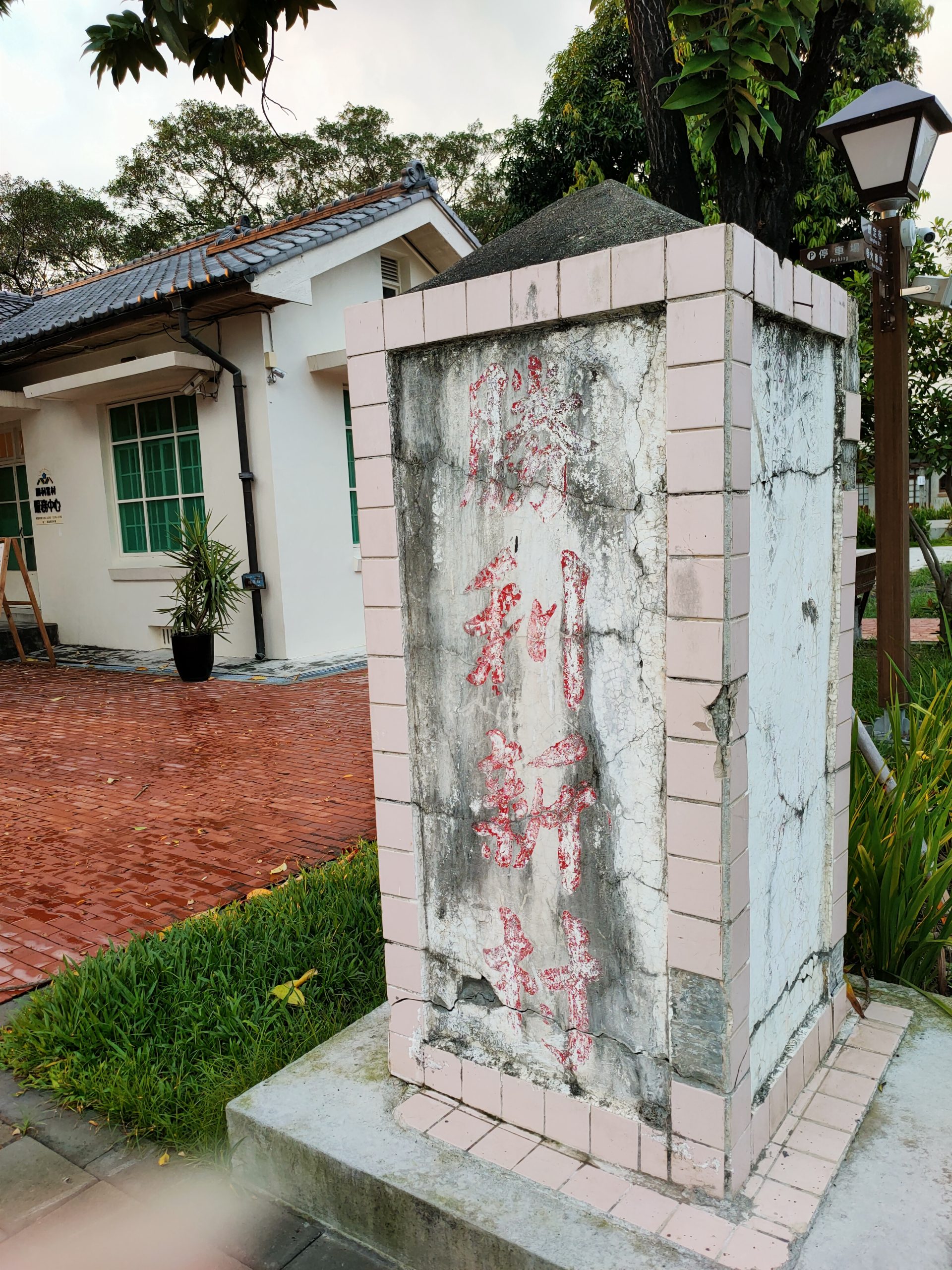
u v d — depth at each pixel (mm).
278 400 9430
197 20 3121
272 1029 2746
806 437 2135
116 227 21266
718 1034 1805
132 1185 2279
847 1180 1922
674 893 1817
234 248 10828
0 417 11898
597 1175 1969
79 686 9289
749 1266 1696
